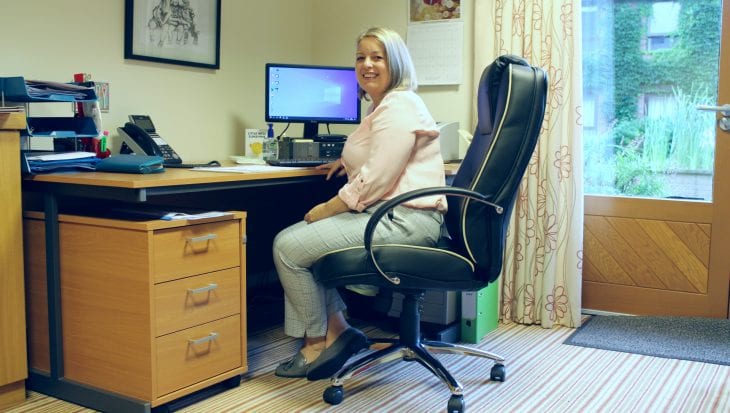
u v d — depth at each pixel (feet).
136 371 6.58
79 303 6.97
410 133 7.00
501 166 6.56
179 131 10.05
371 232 6.47
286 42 11.96
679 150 10.25
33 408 6.94
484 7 10.53
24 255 7.34
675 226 10.26
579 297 10.12
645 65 10.37
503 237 6.81
